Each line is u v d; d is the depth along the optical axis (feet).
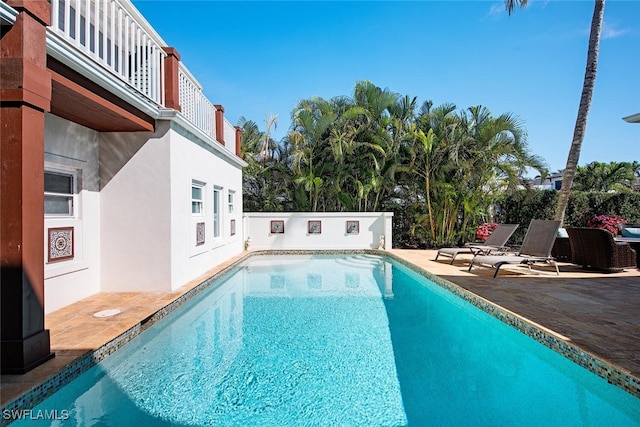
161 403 9.91
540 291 18.81
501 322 15.26
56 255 16.15
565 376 11.42
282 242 42.06
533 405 9.79
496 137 37.22
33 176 9.86
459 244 41.29
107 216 19.08
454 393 10.48
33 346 9.91
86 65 12.39
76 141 17.28
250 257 38.14
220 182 29.53
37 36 9.94
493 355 13.20
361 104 42.29
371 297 21.93
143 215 19.08
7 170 9.52
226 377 11.39
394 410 9.55
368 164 41.34
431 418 9.20
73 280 17.03
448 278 22.59
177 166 20.04
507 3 36.50
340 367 12.11
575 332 12.35
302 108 41.93
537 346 12.84
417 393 10.46
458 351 13.56
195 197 24.38
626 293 18.34
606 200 41.86
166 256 19.15
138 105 16.57
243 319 17.47
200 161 24.09
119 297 17.99
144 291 19.12
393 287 24.79
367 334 15.30
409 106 42.55
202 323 16.84
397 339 14.73
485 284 20.66
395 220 45.29
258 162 45.85
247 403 9.87
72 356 10.78
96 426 8.85
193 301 20.26
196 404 9.83
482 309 17.03
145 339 14.71
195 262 23.09
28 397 8.79
